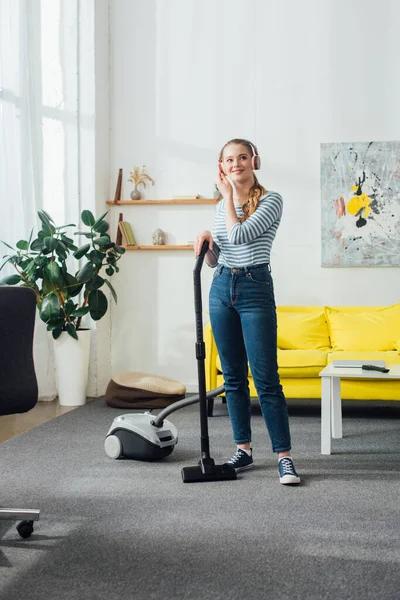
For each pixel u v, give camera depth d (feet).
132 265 18.98
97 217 18.15
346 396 14.47
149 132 18.94
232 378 10.06
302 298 18.30
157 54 18.88
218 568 6.46
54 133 17.57
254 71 18.47
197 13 18.71
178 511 8.23
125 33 18.99
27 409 6.86
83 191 18.06
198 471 9.65
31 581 6.16
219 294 9.61
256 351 9.41
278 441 9.53
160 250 18.86
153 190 18.93
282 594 5.88
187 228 18.79
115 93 19.03
